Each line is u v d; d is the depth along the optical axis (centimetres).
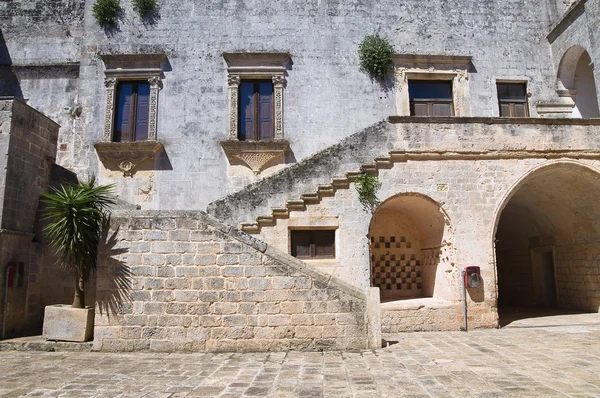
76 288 1028
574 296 1658
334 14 1758
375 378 740
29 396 654
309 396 646
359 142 1320
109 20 1698
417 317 1257
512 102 1808
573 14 1695
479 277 1284
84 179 1606
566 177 1431
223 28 1723
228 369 805
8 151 1134
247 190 1288
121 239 988
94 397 647
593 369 795
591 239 1555
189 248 984
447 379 734
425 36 1783
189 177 1620
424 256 1521
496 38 1817
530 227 1862
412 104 1767
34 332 1145
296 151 1658
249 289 973
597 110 1808
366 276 1259
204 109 1664
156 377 753
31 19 1834
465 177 1327
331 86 1709
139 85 1705
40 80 1752
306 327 969
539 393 653
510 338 1118
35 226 1253
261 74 1691
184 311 965
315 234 1298
